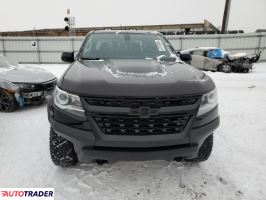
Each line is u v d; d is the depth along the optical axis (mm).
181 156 2115
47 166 2725
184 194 2301
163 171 2670
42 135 3568
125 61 2781
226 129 3893
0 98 4664
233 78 9773
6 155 2959
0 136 3521
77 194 2279
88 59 2975
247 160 2928
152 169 2705
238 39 19219
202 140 2201
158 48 3328
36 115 4500
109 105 1940
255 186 2424
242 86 7934
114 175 2578
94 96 1943
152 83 2033
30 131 3717
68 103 2074
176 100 1986
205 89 2145
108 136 1993
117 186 2402
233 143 3383
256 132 3777
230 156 3020
